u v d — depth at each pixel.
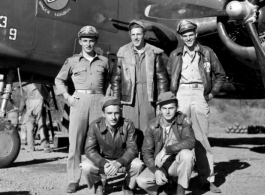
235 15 6.10
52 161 7.18
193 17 6.75
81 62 4.91
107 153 4.39
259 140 13.66
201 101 4.89
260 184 5.18
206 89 4.88
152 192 4.32
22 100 9.29
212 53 4.95
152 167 4.15
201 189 4.90
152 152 4.30
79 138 4.82
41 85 8.40
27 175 5.69
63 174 5.84
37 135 11.96
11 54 6.43
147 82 4.66
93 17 7.26
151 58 4.70
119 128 4.31
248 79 9.23
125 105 4.72
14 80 7.39
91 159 4.25
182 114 4.38
